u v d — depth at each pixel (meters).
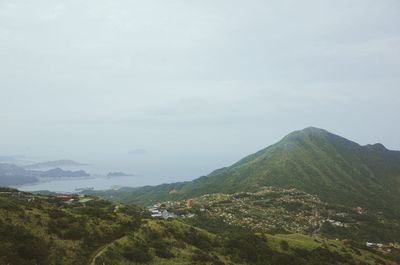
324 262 112.69
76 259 71.38
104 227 91.56
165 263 81.06
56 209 94.94
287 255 108.12
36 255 66.62
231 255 101.62
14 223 75.25
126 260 76.94
